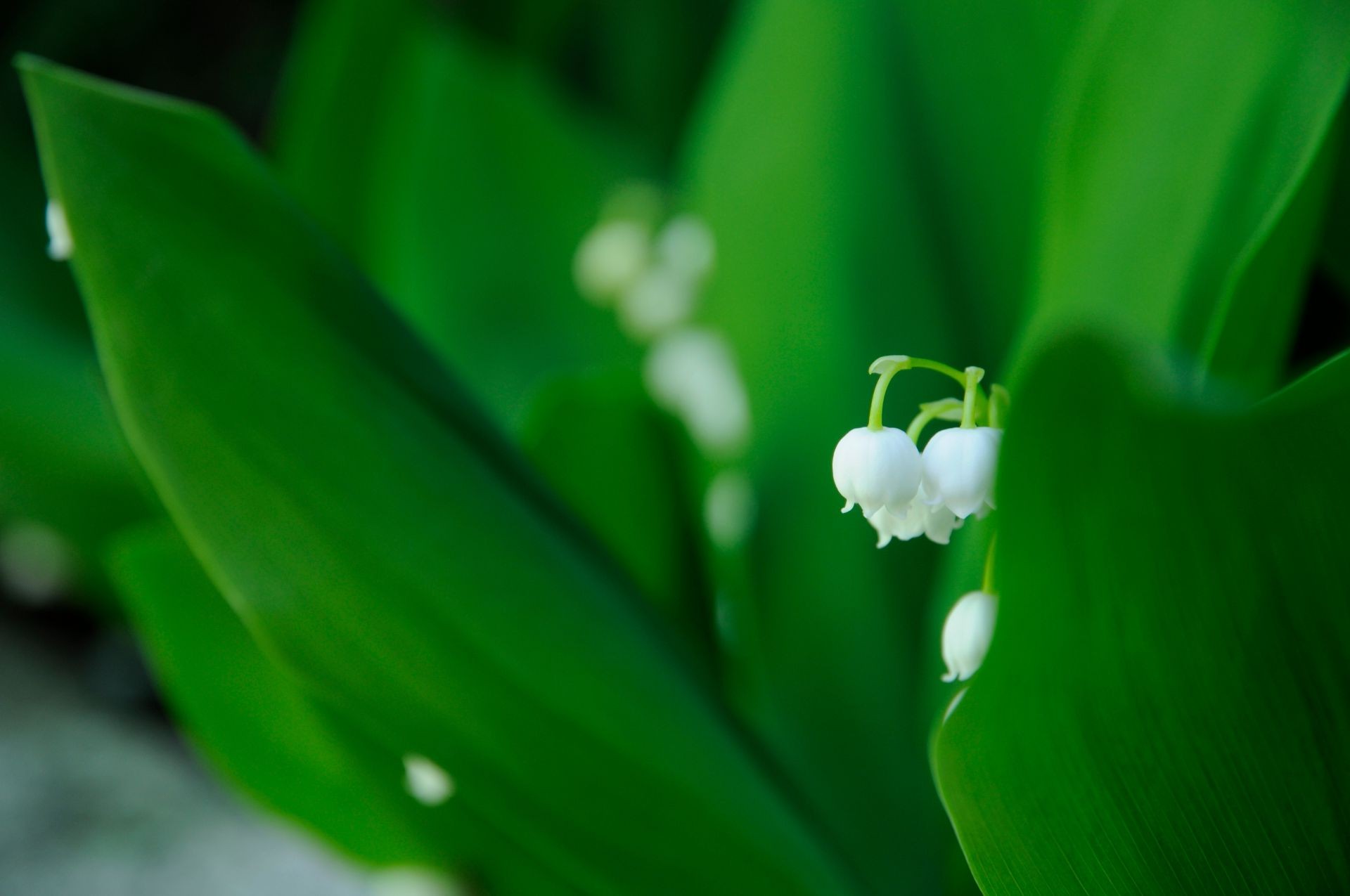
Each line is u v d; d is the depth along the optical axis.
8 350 0.74
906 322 0.52
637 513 0.52
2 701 0.83
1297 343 0.53
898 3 0.56
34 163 0.93
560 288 0.73
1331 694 0.36
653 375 0.58
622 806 0.41
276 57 1.14
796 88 0.58
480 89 0.77
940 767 0.36
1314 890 0.37
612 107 0.98
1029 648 0.36
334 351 0.41
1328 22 0.42
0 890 0.66
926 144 0.54
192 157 0.41
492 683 0.41
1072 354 0.34
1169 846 0.37
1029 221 0.50
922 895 0.44
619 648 0.42
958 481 0.37
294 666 0.40
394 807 0.42
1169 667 0.36
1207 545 0.35
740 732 0.43
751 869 0.41
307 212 0.43
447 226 0.74
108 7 1.10
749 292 0.56
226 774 0.46
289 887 0.67
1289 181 0.41
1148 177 0.43
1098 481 0.35
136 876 0.67
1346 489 0.35
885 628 0.48
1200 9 0.43
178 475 0.40
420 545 0.41
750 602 0.49
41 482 0.70
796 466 0.52
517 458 0.44
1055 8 0.49
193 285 0.41
